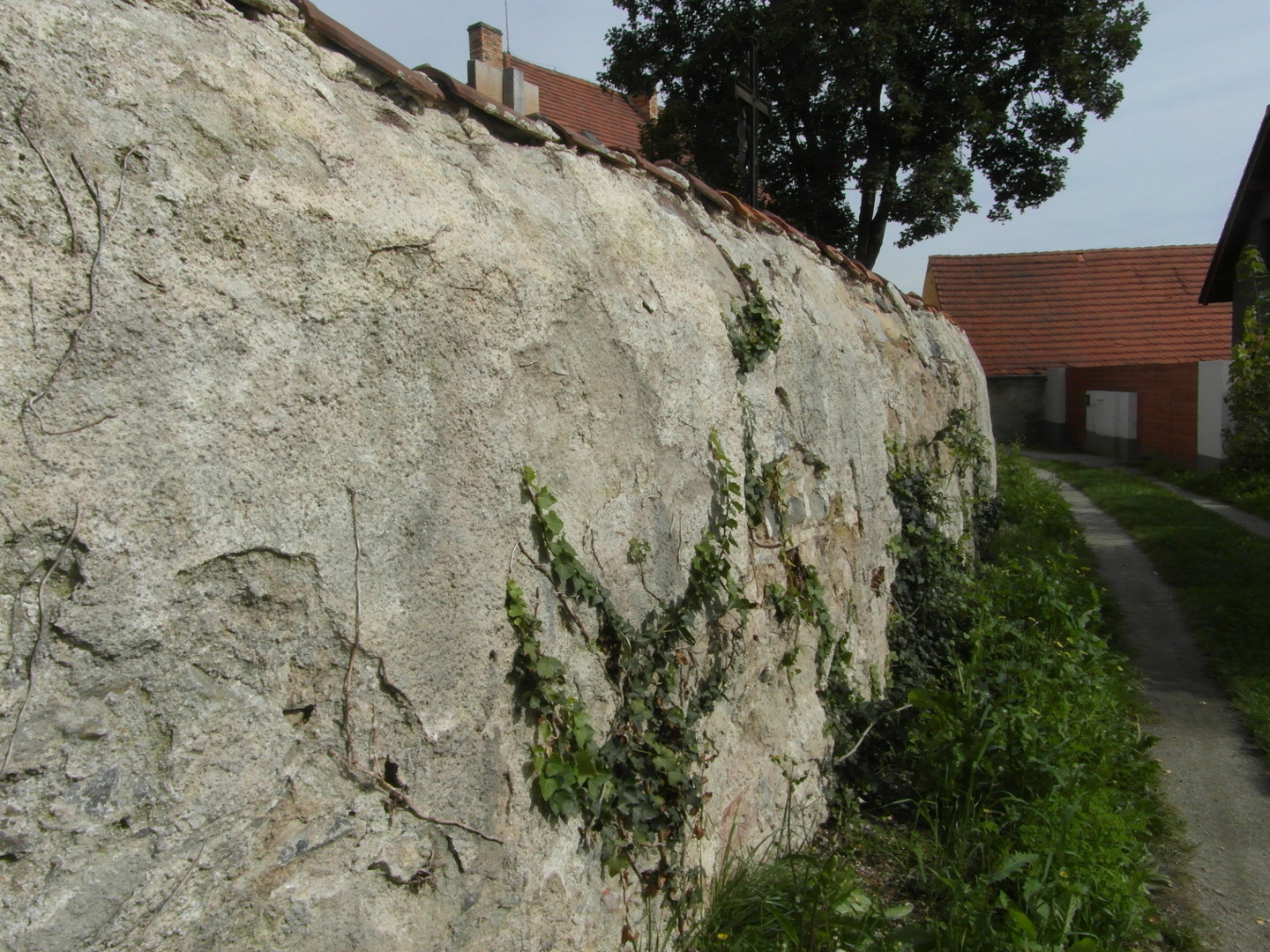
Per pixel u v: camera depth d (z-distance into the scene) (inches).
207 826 63.1
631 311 109.7
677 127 691.4
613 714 102.0
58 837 55.9
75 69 59.8
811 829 146.3
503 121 101.5
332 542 70.7
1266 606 291.1
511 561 87.8
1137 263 1040.8
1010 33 682.2
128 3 66.0
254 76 72.5
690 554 118.6
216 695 63.9
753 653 136.3
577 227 105.7
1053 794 143.8
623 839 100.1
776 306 152.6
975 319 1024.9
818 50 634.8
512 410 88.8
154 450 60.0
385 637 74.4
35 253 55.4
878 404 205.2
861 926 111.1
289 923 68.2
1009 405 979.3
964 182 681.6
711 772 120.5
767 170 732.0
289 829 68.7
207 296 63.3
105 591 57.6
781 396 152.3
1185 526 424.8
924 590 214.2
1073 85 677.3
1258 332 528.4
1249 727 210.1
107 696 58.1
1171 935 132.6
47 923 55.1
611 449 104.1
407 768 76.4
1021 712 157.6
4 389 53.7
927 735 166.2
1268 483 499.5
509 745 86.5
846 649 170.2
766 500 143.5
